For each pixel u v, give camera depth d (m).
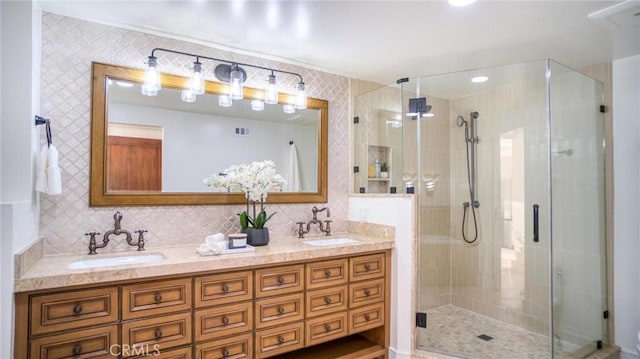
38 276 1.44
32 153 1.65
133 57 2.14
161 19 2.02
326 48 2.44
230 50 2.46
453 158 3.29
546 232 2.70
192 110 2.35
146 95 2.19
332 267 2.28
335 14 1.95
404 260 2.53
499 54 2.56
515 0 1.79
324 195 2.89
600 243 2.68
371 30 2.16
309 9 1.89
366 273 2.45
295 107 2.75
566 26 2.09
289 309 2.10
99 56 2.04
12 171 1.58
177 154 2.29
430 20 2.02
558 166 2.64
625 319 2.55
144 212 2.17
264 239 2.33
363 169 3.07
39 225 1.86
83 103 2.00
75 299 1.52
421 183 3.06
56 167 1.74
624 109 2.61
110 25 2.07
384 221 2.69
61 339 1.49
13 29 1.59
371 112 3.07
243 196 2.50
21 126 1.60
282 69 2.70
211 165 2.41
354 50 2.48
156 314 1.69
